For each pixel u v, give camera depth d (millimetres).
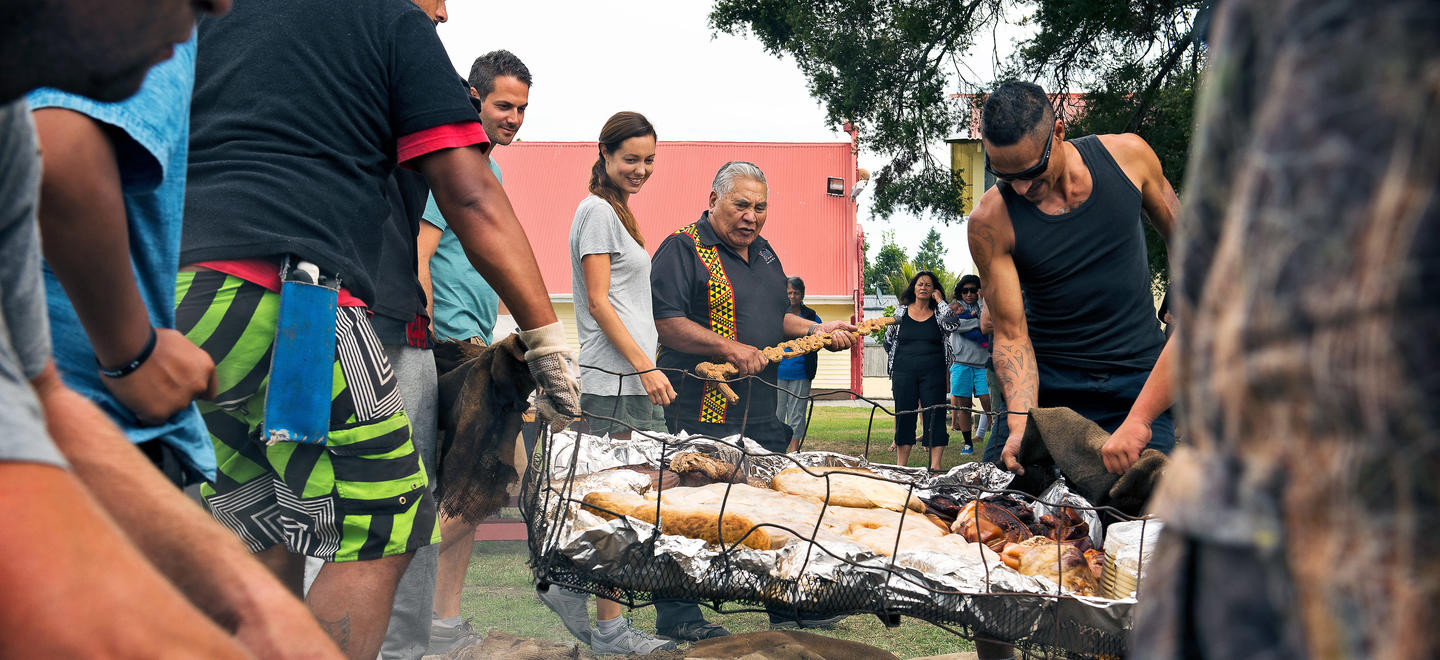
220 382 1516
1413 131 344
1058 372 3021
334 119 1649
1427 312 342
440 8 2422
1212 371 413
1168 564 461
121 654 461
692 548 1684
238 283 1521
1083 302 2924
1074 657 1619
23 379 506
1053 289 2941
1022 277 2994
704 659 2213
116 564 474
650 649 2963
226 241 1504
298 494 1567
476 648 2705
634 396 3354
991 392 5160
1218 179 429
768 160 23219
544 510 1782
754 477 2557
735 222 3723
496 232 1774
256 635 745
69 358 1151
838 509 2186
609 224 3314
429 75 1741
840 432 9633
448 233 3215
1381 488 360
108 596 461
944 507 2326
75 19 519
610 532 1685
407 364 1990
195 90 1629
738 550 1692
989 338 8789
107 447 780
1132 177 2969
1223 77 423
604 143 3447
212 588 764
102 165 1062
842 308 22016
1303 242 365
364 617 1613
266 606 757
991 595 1616
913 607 1652
